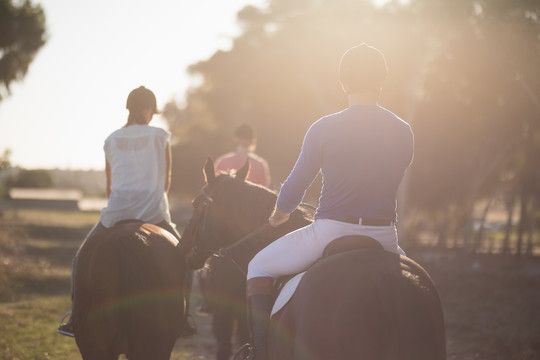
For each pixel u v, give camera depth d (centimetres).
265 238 396
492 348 869
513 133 2678
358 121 330
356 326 278
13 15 3228
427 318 283
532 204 2848
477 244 3111
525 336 921
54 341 870
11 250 1677
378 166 326
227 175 424
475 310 1187
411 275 297
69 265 1828
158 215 509
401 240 2773
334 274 300
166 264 436
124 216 497
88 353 423
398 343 273
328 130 329
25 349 817
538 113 2412
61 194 6494
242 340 621
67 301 1202
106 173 520
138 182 496
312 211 424
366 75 334
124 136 499
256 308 350
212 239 421
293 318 314
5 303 1169
